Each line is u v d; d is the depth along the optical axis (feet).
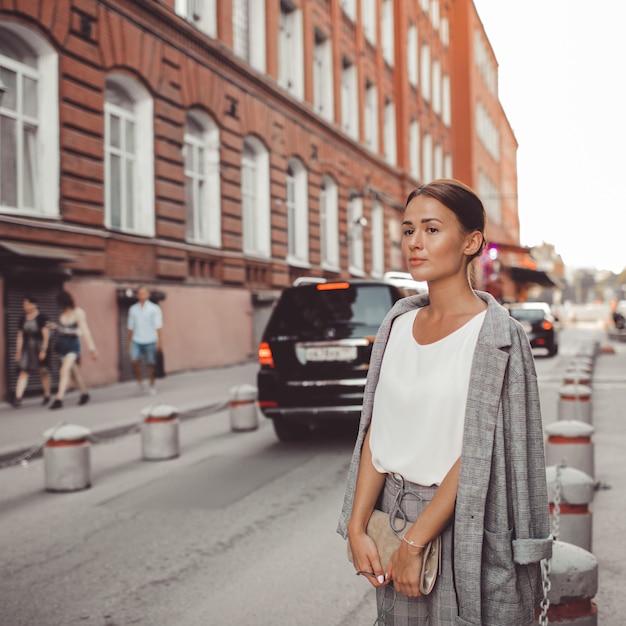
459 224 6.25
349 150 100.78
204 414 39.37
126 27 51.47
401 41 129.49
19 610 13.33
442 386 6.05
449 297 6.34
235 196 67.21
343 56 102.22
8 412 37.14
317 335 27.76
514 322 6.11
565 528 14.02
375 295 28.27
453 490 5.88
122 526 18.61
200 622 12.62
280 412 27.91
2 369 40.65
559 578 9.55
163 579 14.74
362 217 99.19
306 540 17.07
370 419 6.75
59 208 44.88
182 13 60.85
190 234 62.49
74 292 46.11
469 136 185.47
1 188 42.52
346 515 6.75
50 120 44.73
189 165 62.80
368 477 6.49
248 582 14.46
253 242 74.84
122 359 50.80
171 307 57.16
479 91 202.08
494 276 136.36
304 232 85.71
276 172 76.79
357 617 12.72
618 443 29.07
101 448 30.17
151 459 27.32
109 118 52.16
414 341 6.46
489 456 5.81
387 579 6.08
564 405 31.78
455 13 185.78
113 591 14.15
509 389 5.94
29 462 27.50
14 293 41.50
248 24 73.92
